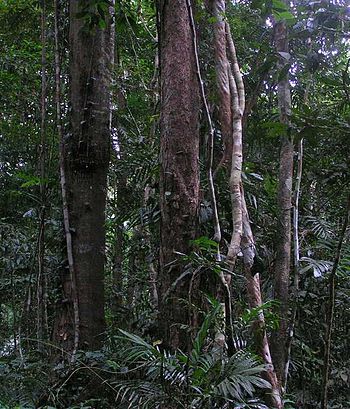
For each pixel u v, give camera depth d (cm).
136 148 488
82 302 438
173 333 304
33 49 688
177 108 326
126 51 680
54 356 427
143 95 629
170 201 320
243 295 373
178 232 317
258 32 486
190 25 322
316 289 405
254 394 282
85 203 453
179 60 329
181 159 323
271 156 488
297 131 295
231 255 282
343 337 425
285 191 372
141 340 270
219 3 322
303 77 421
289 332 348
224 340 276
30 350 469
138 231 496
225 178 364
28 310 577
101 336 436
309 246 410
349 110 346
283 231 365
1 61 657
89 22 410
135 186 485
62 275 452
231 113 313
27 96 672
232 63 321
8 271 641
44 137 488
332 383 409
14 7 654
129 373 329
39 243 491
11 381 362
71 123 462
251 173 398
